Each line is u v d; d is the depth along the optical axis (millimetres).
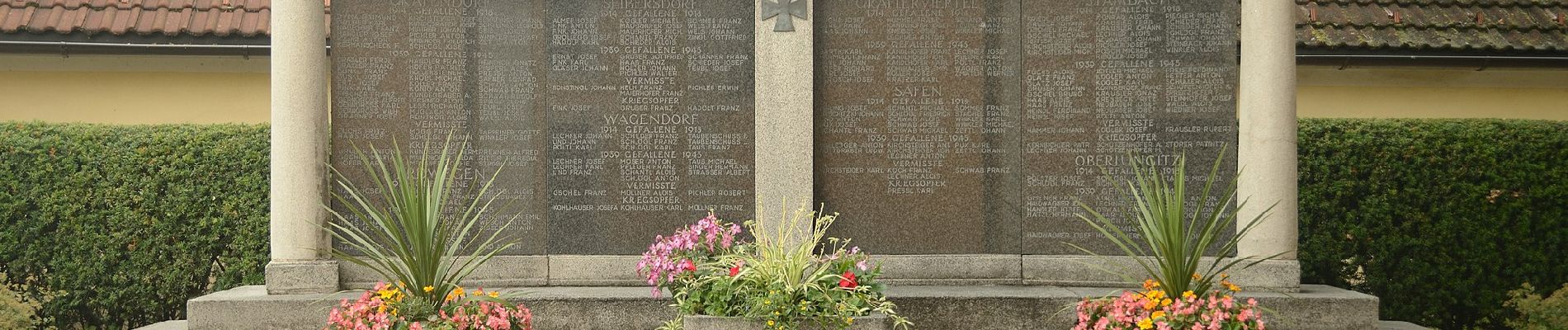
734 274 5453
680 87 7379
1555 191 8133
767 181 7172
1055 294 6805
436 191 6027
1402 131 8289
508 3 7340
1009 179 7398
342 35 7199
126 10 9797
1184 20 7168
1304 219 8305
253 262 8211
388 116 7211
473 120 7297
